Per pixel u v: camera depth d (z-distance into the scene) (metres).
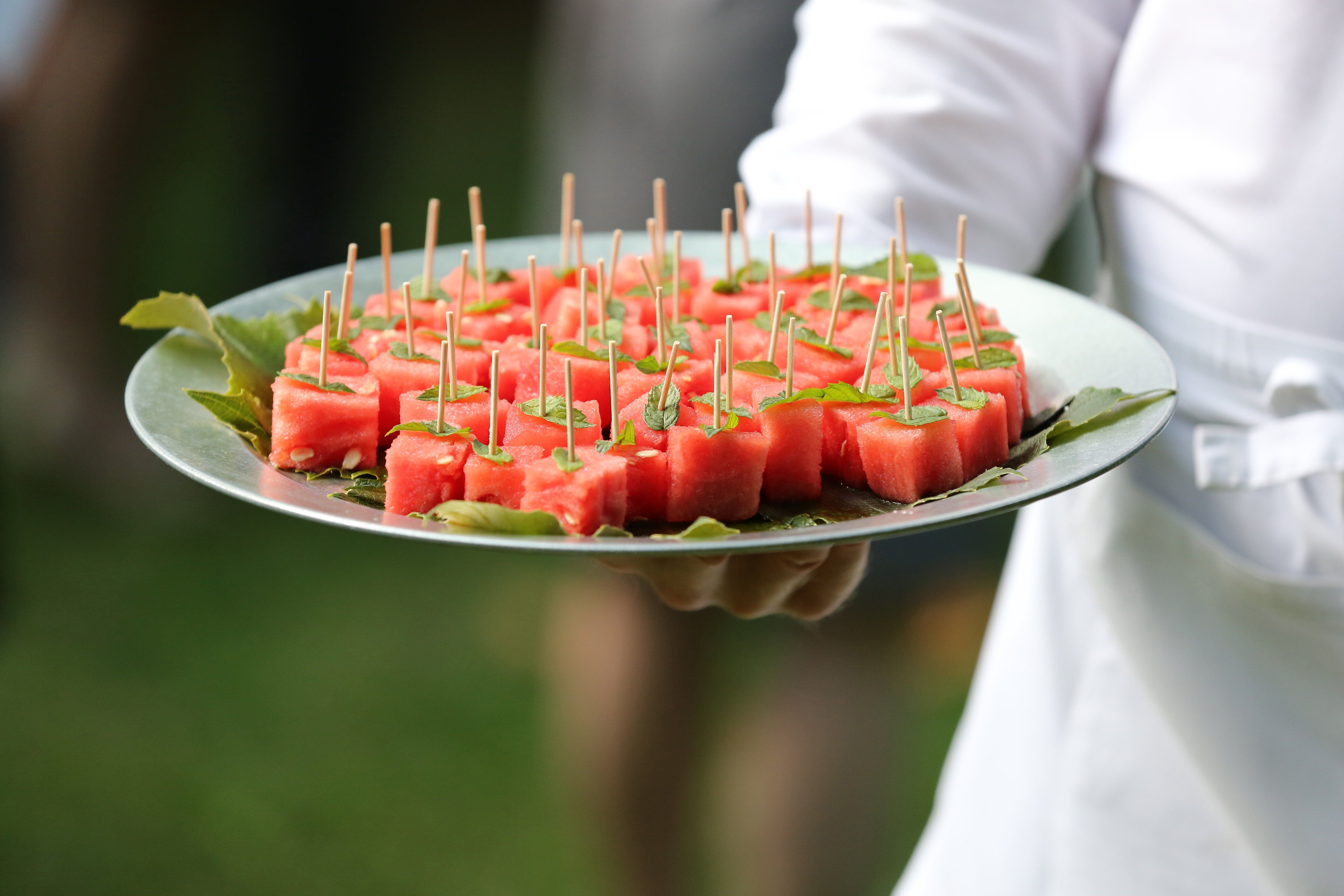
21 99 4.99
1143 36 2.17
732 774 3.28
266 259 6.28
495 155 8.63
